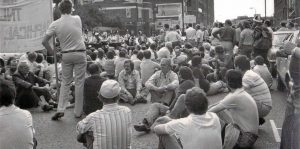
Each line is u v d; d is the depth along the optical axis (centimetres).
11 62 1384
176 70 1446
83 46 1079
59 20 1062
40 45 1234
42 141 899
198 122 559
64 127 1016
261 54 1845
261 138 880
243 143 761
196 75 1161
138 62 1727
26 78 1301
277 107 1219
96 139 600
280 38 1891
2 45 1223
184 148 557
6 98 585
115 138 600
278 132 918
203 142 552
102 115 606
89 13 9494
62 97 1095
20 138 582
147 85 1112
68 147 850
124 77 1388
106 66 1589
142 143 870
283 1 5425
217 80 1551
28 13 1227
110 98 610
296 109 477
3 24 1223
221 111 779
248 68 985
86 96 1086
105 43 3472
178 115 831
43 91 1308
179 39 2606
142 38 5162
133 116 1162
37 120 1109
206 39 3509
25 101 1280
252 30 1986
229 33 1917
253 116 768
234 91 773
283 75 1391
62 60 1077
